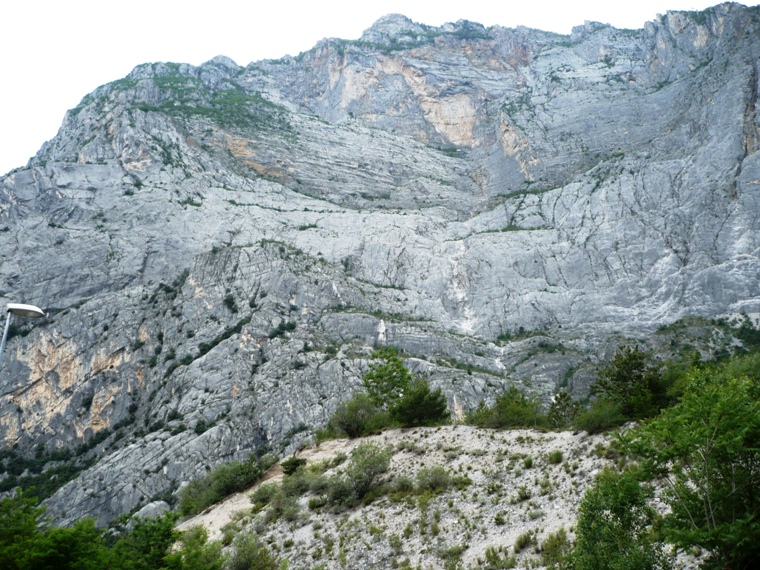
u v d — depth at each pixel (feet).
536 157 558.56
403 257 447.83
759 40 497.05
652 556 61.36
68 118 636.89
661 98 558.56
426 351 341.00
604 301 383.65
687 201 416.67
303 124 650.43
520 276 424.05
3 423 326.03
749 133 432.66
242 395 291.79
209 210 460.55
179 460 256.11
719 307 343.26
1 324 369.50
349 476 131.03
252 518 136.46
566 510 90.07
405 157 628.69
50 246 413.59
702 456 58.39
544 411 228.22
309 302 362.74
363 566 97.50
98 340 356.79
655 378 125.80
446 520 103.04
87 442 314.35
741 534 52.13
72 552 78.38
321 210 500.74
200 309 366.02
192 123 572.51
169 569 90.84
